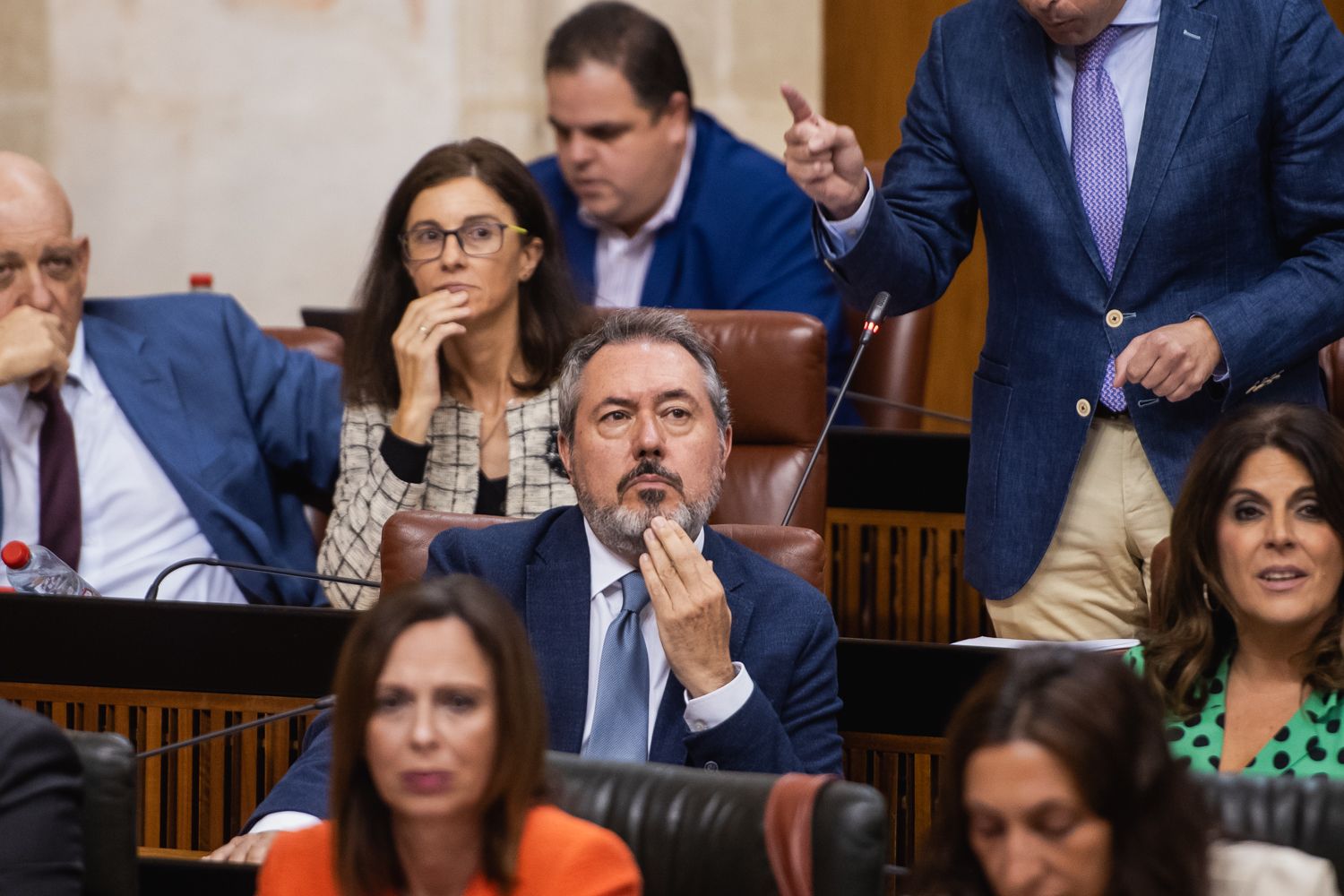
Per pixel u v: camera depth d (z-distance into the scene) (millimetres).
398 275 11844
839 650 9133
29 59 20328
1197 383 9555
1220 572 8328
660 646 8875
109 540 12531
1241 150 9977
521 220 11797
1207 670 8492
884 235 10266
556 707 8789
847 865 5828
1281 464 8156
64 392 12602
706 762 8289
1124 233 10086
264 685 9578
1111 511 10406
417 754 5789
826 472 12391
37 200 12172
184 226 20578
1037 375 10461
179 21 20406
